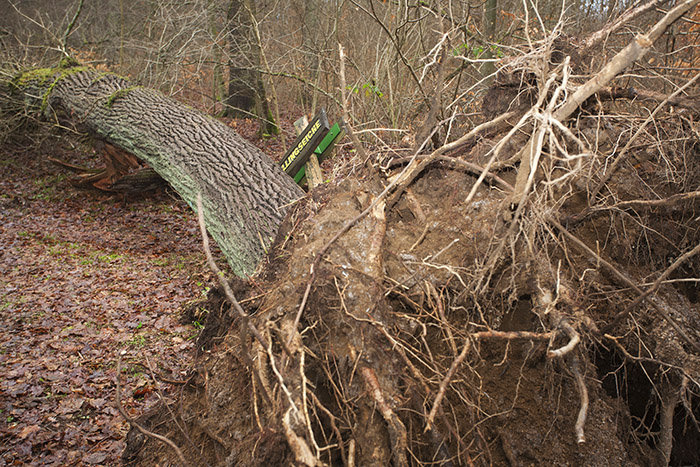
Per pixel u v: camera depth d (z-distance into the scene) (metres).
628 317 2.28
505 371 2.25
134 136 6.43
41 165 10.08
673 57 3.85
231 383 2.33
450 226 2.40
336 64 7.18
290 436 1.59
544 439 2.15
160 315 4.96
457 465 2.04
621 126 2.74
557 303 2.12
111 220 8.06
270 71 7.72
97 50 12.58
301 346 1.92
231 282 2.63
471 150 2.78
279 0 10.19
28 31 14.22
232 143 5.20
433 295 2.14
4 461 2.97
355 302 2.05
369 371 1.89
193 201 4.71
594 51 2.87
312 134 4.00
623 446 2.16
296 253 2.35
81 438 3.21
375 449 1.83
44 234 7.29
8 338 4.34
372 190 2.59
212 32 10.83
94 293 5.35
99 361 4.09
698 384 2.04
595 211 2.41
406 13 4.82
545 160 2.33
